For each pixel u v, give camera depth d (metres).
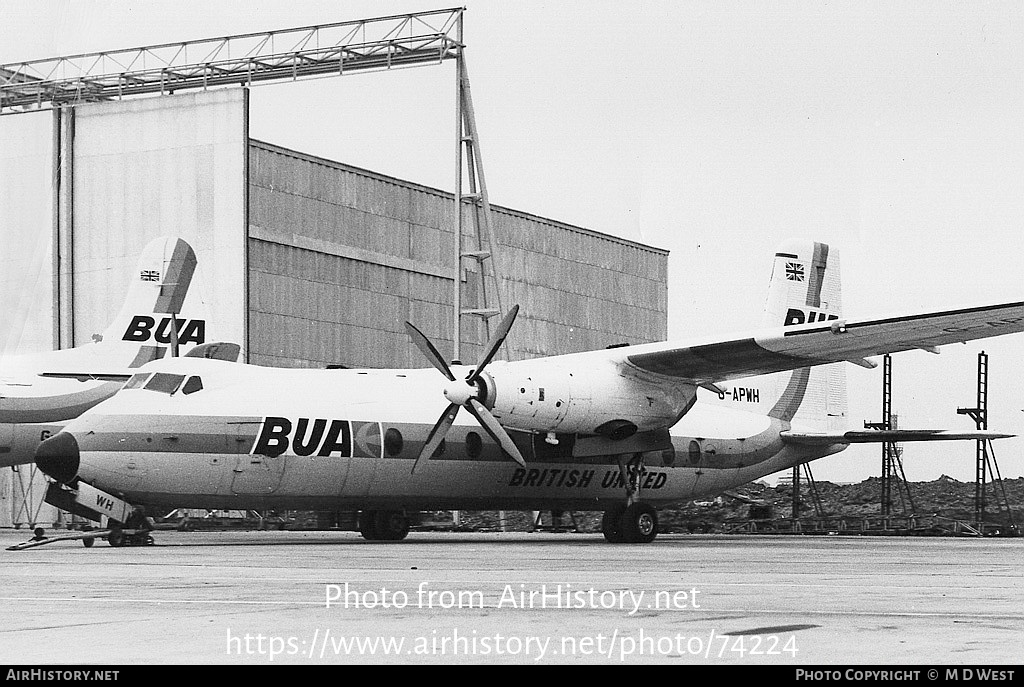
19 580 13.53
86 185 40.31
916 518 40.84
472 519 44.91
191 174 39.47
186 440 23.22
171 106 39.69
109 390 32.34
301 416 24.31
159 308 33.69
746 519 44.38
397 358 44.62
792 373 32.25
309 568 15.81
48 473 22.58
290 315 40.78
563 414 24.38
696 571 15.55
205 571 15.15
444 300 46.66
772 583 13.41
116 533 23.83
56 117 40.44
